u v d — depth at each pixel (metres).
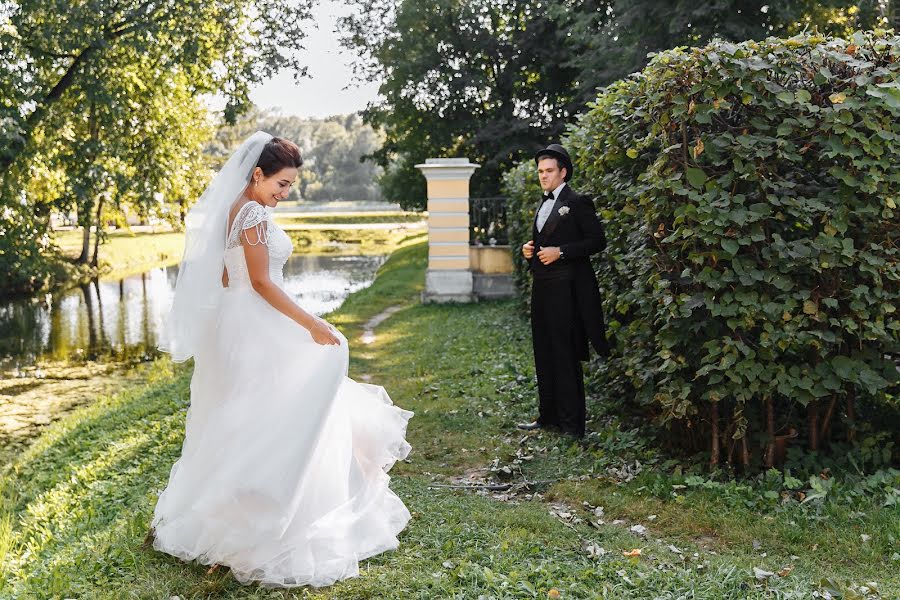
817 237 4.30
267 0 18.17
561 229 5.64
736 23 15.34
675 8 15.96
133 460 6.17
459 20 26.66
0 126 13.75
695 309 4.59
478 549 3.58
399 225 59.84
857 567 3.44
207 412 3.48
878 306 4.31
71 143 16.34
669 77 4.41
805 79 4.36
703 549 3.73
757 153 4.21
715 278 4.38
